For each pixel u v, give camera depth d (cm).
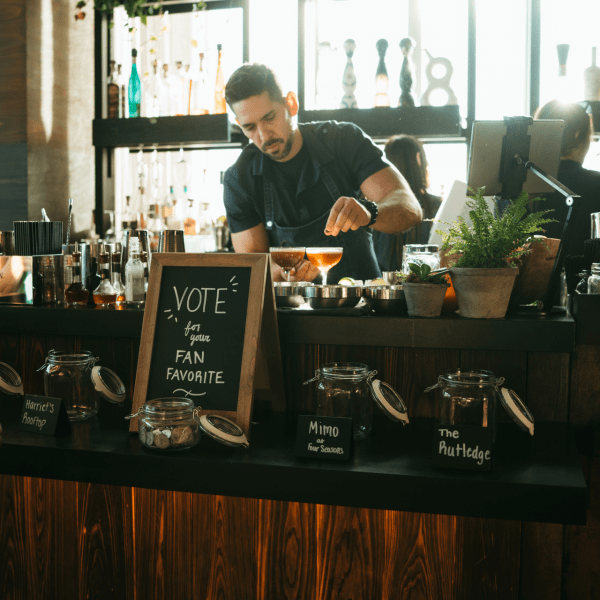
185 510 135
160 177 375
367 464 106
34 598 145
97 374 135
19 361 159
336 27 333
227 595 134
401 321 123
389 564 125
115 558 140
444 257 140
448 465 104
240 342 123
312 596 130
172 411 113
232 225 245
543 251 129
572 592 129
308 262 169
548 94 312
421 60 325
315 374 136
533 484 96
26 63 331
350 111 306
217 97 338
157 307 130
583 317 117
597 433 124
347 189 229
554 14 307
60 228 166
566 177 208
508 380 132
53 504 142
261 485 106
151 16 363
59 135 358
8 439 121
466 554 122
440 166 332
